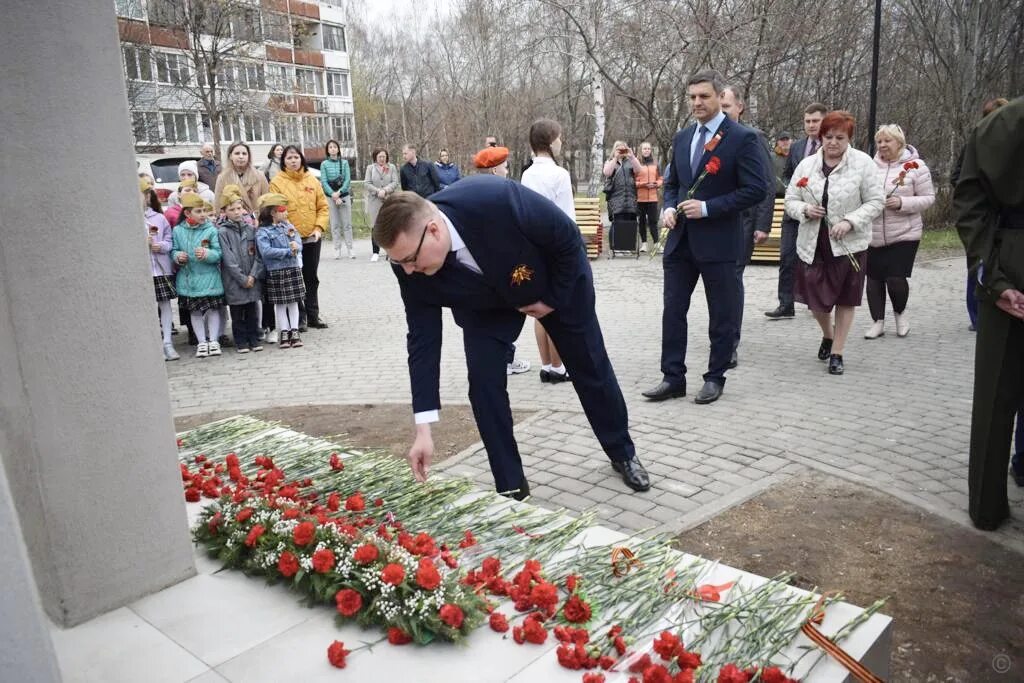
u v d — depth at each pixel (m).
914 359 6.69
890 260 7.27
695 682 2.06
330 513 2.99
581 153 35.56
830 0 17.83
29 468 2.46
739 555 3.47
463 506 3.16
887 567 3.36
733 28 15.69
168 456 2.73
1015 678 2.65
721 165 5.19
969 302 7.53
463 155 27.31
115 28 2.43
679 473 4.36
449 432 5.25
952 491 4.06
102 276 2.51
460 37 27.20
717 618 2.32
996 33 18.86
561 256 3.40
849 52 20.58
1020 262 3.32
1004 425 3.51
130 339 2.59
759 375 6.32
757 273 12.06
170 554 2.76
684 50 16.58
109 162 2.47
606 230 18.86
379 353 7.71
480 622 2.41
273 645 2.39
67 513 2.51
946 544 3.53
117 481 2.61
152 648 2.42
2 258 2.32
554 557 2.81
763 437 4.89
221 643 2.42
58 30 2.31
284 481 3.45
